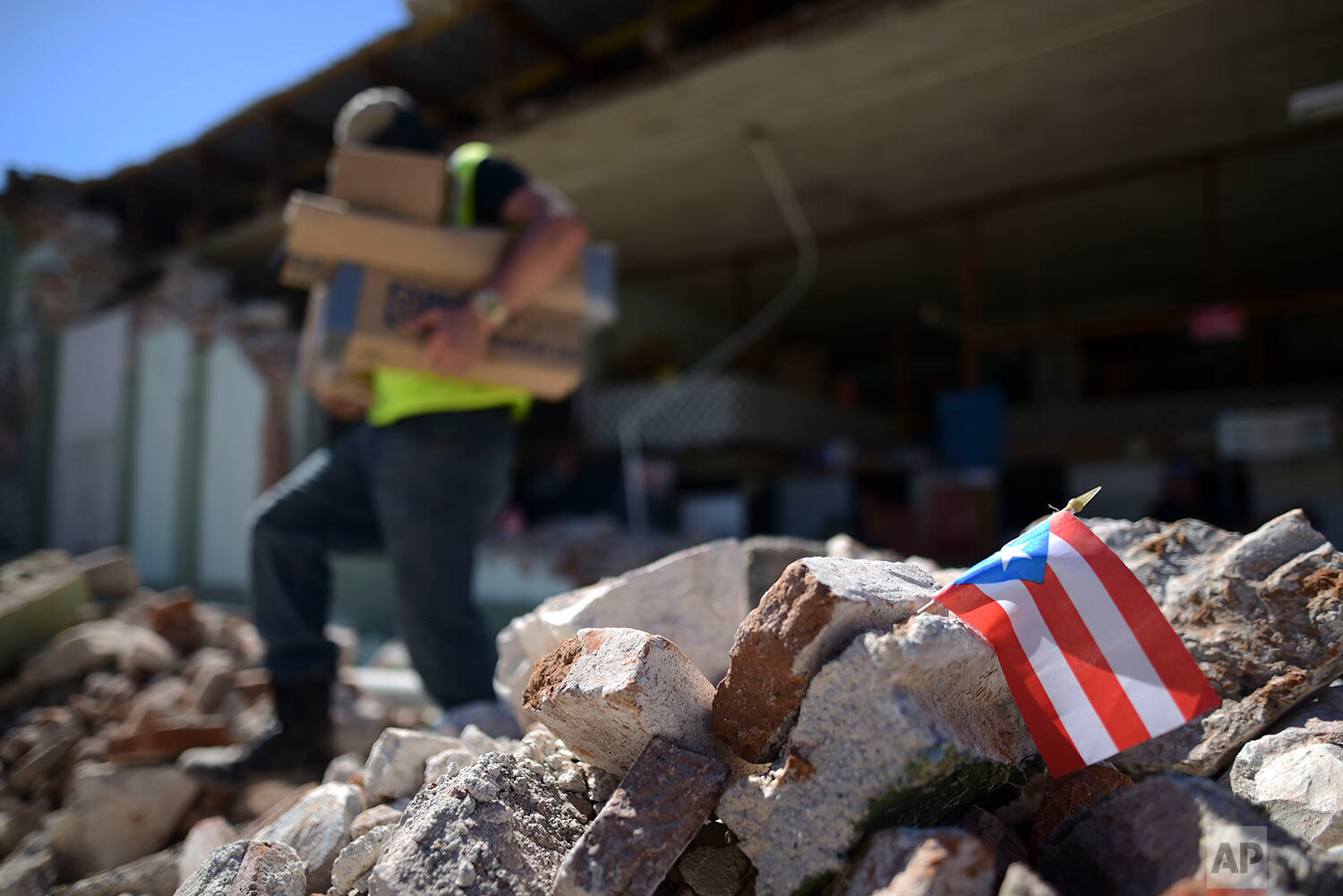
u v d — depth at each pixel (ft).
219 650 11.71
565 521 25.32
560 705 4.35
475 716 7.06
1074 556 4.41
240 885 4.45
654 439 28.30
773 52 17.29
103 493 29.66
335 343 7.55
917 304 37.17
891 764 3.69
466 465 8.10
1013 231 28.32
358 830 5.01
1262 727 4.60
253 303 27.25
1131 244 29.48
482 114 25.05
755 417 28.07
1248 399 27.96
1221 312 20.99
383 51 22.36
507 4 20.71
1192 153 22.12
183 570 26.66
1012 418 32.42
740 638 4.19
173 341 28.22
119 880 6.63
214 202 32.53
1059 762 4.18
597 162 22.53
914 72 18.07
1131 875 3.84
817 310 38.04
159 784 7.99
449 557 8.06
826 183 24.12
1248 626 4.78
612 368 32.89
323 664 8.45
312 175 29.91
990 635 4.45
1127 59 17.65
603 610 5.78
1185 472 25.35
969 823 4.32
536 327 8.36
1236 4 15.71
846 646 4.04
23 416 31.73
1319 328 36.94
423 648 8.09
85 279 31.78
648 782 4.06
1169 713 3.98
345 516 8.75
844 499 31.27
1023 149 21.95
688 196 25.00
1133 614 4.21
